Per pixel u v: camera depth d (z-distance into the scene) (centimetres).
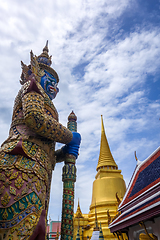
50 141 646
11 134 616
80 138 765
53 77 840
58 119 739
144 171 1202
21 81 802
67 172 701
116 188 2561
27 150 553
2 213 444
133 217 949
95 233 1867
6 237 421
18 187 484
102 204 2423
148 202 849
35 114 550
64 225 625
